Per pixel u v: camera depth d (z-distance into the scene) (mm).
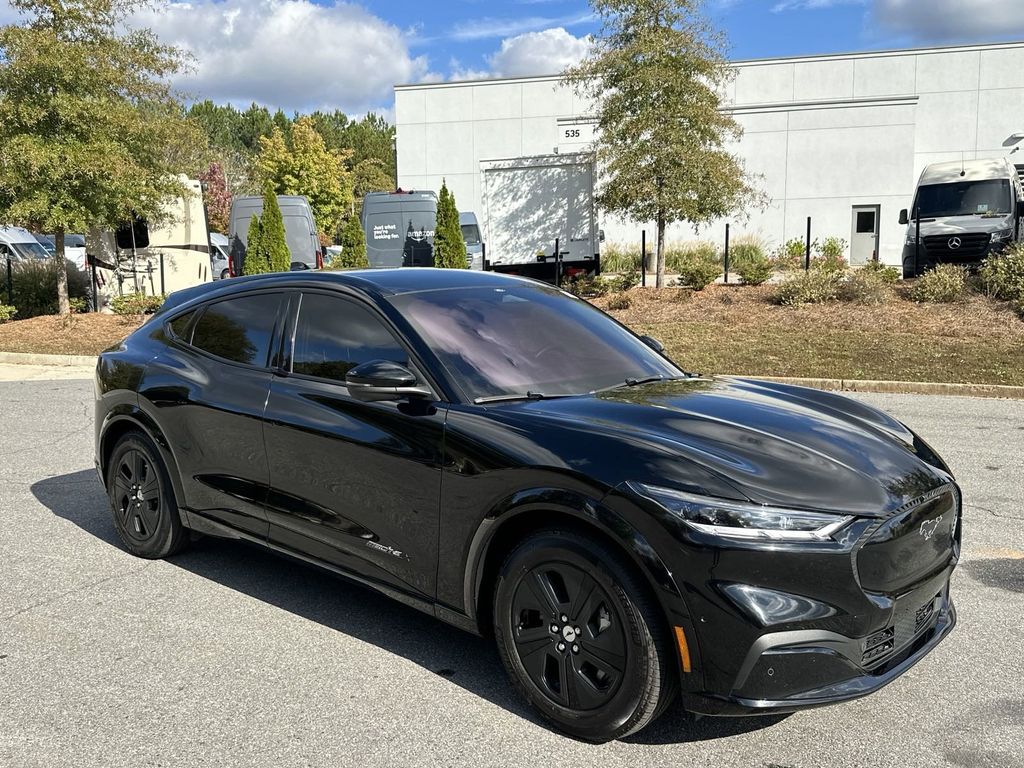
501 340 3887
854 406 3875
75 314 16688
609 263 26094
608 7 17422
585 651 2986
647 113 17219
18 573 4664
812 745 2996
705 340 13656
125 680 3480
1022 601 4238
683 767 2859
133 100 16328
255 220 17547
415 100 33219
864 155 29359
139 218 17641
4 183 14516
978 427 8422
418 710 3246
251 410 4109
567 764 2883
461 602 3365
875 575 2830
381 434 3574
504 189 19672
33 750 2975
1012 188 17953
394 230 19516
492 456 3197
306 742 3025
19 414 9211
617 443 3008
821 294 15828
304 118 53281
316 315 4105
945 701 3299
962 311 14539
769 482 2838
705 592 2709
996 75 31891
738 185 17594
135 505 4871
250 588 4461
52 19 15273
